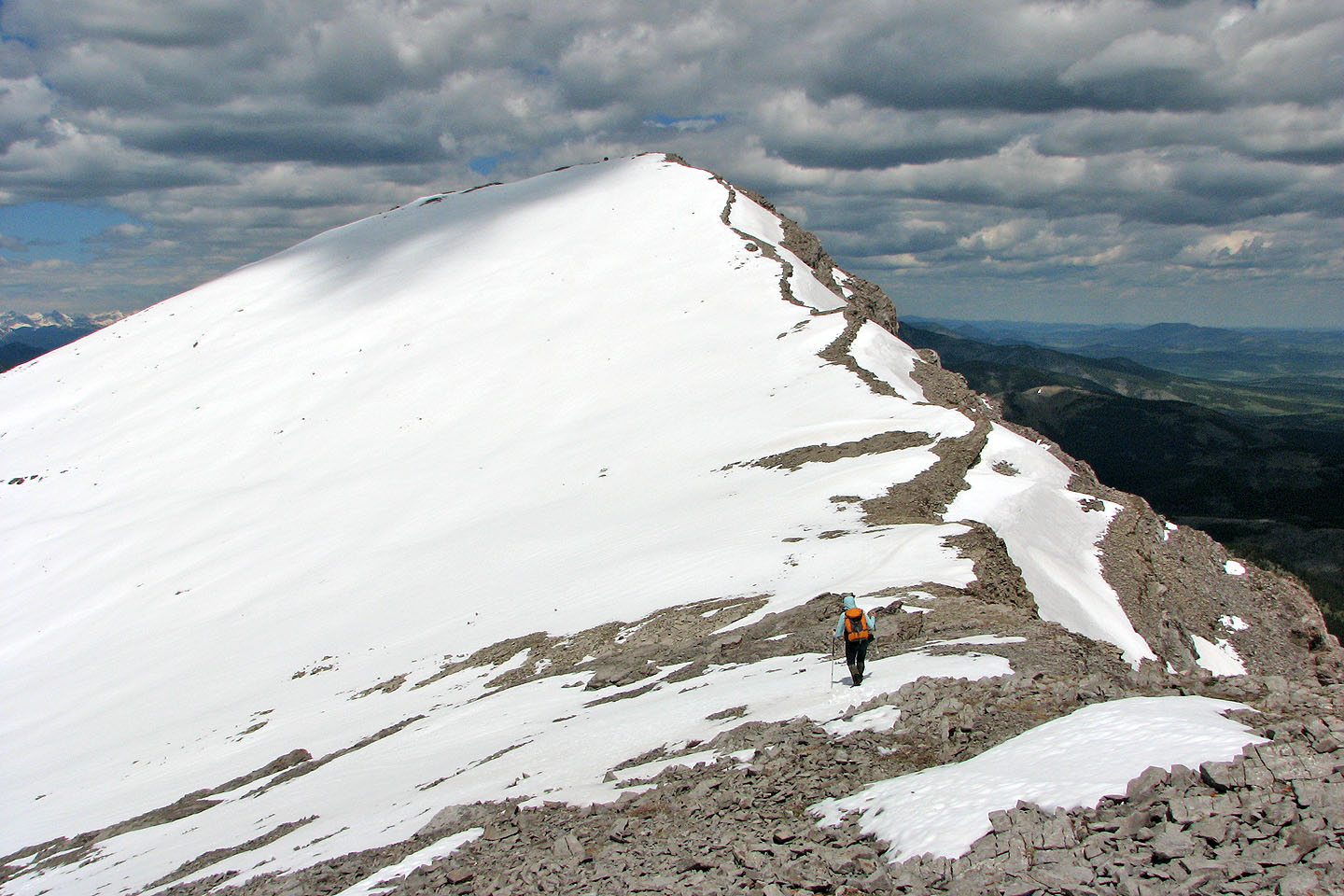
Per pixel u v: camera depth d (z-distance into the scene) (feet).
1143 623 150.82
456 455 271.28
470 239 450.30
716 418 226.79
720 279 341.82
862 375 226.58
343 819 73.26
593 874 40.14
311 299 434.30
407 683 129.59
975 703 48.57
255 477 299.17
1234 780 29.22
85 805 126.82
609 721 74.38
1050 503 172.65
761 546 131.54
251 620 197.67
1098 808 30.50
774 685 68.33
